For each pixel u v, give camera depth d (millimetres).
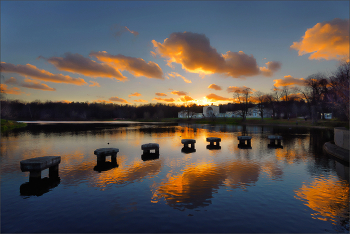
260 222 6578
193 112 141500
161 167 13578
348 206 7703
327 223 6535
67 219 6820
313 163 14625
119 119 152250
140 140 29109
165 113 167500
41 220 6773
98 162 14766
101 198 8484
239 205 7801
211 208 7543
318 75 62625
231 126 65250
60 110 163000
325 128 50250
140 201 8172
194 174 11906
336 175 11648
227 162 15008
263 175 11680
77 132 42594
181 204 7895
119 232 6035
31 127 58969
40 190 9430
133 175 11758
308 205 7801
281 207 7633
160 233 5961
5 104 65375
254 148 21609
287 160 15633
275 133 39188
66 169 13148
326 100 58688
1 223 6590
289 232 6027
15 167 13797
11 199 8445
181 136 34906
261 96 86062
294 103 91250
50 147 22594
